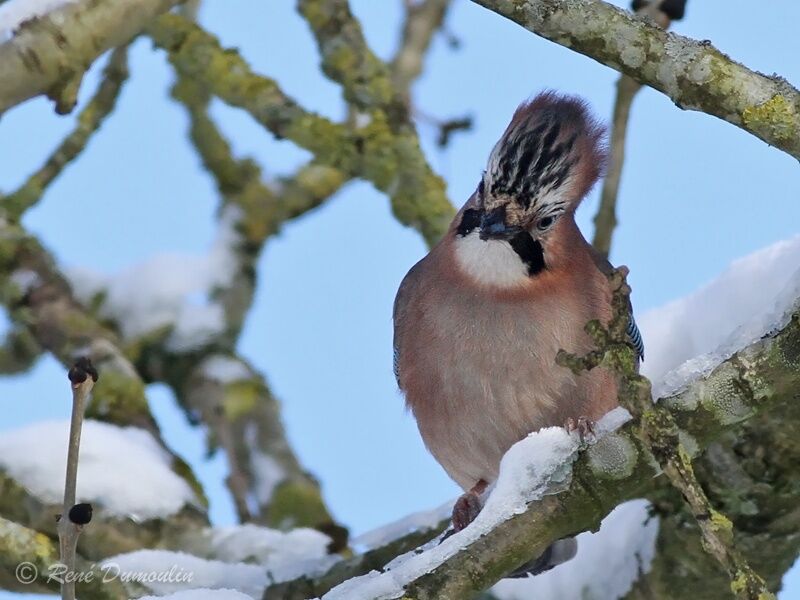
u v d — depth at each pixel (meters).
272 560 11.11
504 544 7.60
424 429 10.56
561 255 10.13
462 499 9.92
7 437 11.53
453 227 10.46
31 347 13.30
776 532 9.95
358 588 7.53
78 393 6.91
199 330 13.52
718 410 7.67
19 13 6.84
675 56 7.68
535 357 10.01
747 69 7.70
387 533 10.77
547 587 10.62
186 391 13.35
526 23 7.81
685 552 10.20
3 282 13.11
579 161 10.13
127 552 11.09
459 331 10.12
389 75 13.56
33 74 6.76
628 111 12.07
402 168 13.20
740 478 9.75
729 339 7.93
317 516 12.76
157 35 13.00
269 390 13.47
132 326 13.51
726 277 10.53
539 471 7.78
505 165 10.03
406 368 10.51
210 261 13.91
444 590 7.48
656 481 10.11
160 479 11.60
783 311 7.75
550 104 10.23
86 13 6.86
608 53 7.75
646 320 10.74
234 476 12.99
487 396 10.12
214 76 13.02
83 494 11.16
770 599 6.66
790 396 7.77
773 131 7.64
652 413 6.93
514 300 10.02
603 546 10.62
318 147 13.16
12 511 11.01
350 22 13.54
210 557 11.19
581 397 9.98
